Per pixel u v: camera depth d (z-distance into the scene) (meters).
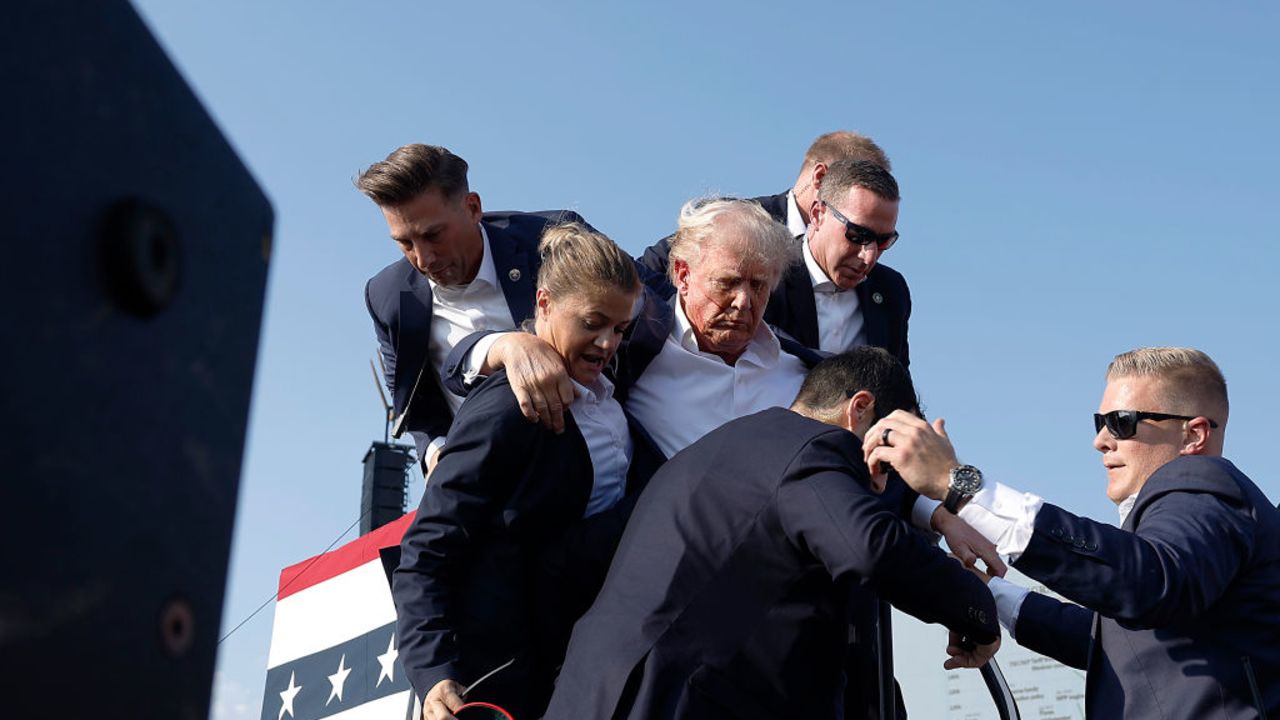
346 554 7.51
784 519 2.87
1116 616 2.98
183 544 0.90
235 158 0.98
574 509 3.45
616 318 3.46
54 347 0.78
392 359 4.78
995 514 3.04
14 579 0.75
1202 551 3.05
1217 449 3.58
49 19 0.79
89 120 0.82
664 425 3.88
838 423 3.27
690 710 2.73
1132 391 3.59
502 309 4.66
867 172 4.88
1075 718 5.88
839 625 2.92
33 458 0.76
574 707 2.79
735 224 3.87
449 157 4.58
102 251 0.83
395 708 6.90
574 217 4.91
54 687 0.78
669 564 2.88
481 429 3.38
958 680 6.01
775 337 4.04
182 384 0.90
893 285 5.20
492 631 3.35
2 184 0.74
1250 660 3.11
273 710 7.39
